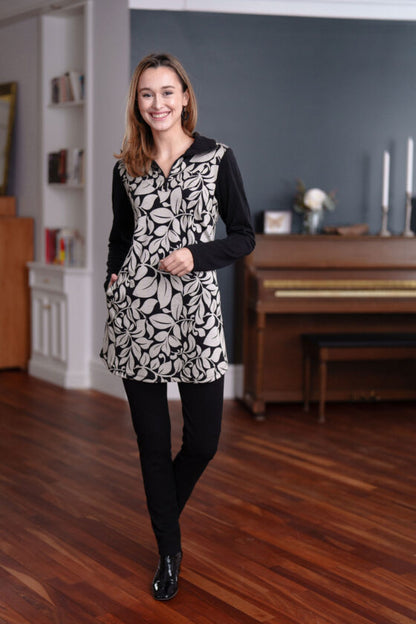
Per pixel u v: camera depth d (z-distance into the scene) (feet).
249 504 10.10
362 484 10.96
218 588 7.76
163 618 7.16
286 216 16.02
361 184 16.43
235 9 15.56
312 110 16.10
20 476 11.12
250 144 15.97
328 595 7.63
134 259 7.09
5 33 19.04
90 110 16.21
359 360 15.98
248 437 13.32
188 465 7.63
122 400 15.88
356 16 15.97
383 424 14.34
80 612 7.25
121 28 15.34
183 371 7.17
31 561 8.34
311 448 12.70
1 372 18.60
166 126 6.91
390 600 7.54
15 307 18.45
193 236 7.00
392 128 16.39
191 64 15.56
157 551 8.66
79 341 16.92
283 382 15.76
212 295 7.13
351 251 15.49
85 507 9.95
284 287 14.66
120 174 7.30
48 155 17.74
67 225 18.15
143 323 7.11
